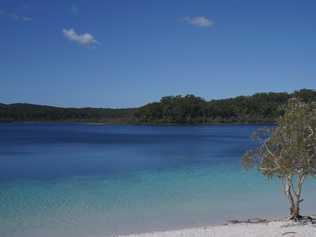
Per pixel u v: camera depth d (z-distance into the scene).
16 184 22.22
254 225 13.09
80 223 14.20
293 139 12.79
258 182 22.59
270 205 17.06
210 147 52.22
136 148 50.31
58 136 82.88
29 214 15.36
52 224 14.03
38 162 33.69
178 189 20.67
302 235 11.62
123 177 25.00
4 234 12.89
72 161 34.59
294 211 13.91
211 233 12.11
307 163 12.70
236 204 17.23
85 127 152.50
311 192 19.86
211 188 20.89
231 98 163.88
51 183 22.59
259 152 13.80
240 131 110.81
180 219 14.84
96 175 25.89
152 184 22.31
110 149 48.66
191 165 31.31
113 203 17.33
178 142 62.78
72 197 18.58
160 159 36.31
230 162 33.38
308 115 12.82
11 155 40.16
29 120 196.12
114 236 12.42
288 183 13.78
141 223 14.27
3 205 16.83
